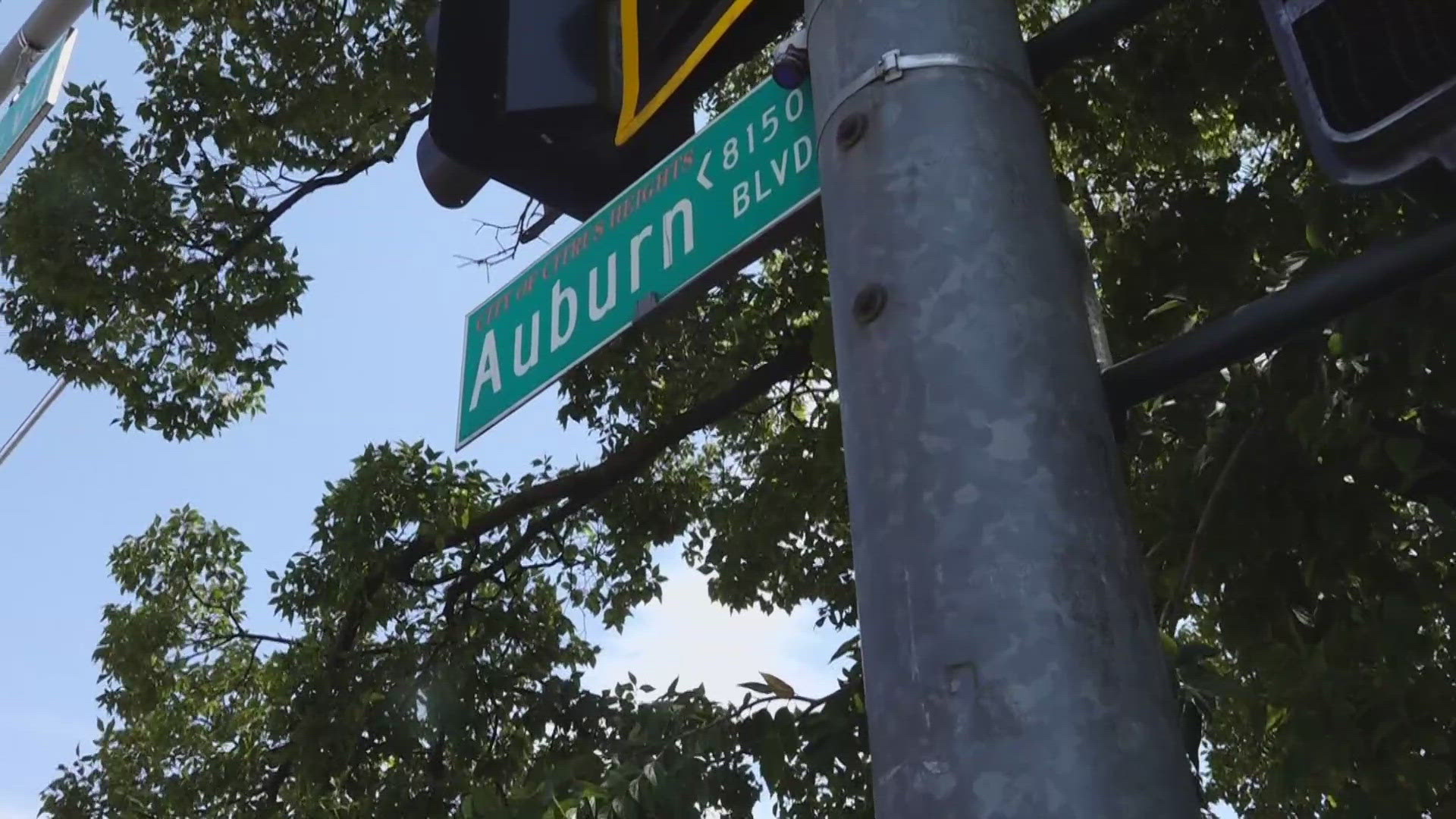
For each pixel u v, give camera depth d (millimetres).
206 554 11359
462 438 3283
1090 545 1646
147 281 9727
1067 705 1518
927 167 1925
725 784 5473
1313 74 1646
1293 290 1795
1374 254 1755
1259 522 5137
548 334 3100
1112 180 7914
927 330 1797
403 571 9984
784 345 9570
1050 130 7887
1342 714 4012
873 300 1871
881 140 1987
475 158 3254
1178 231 6156
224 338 10016
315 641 10062
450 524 9805
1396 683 3973
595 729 9031
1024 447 1689
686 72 2818
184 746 10633
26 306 9750
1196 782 1932
